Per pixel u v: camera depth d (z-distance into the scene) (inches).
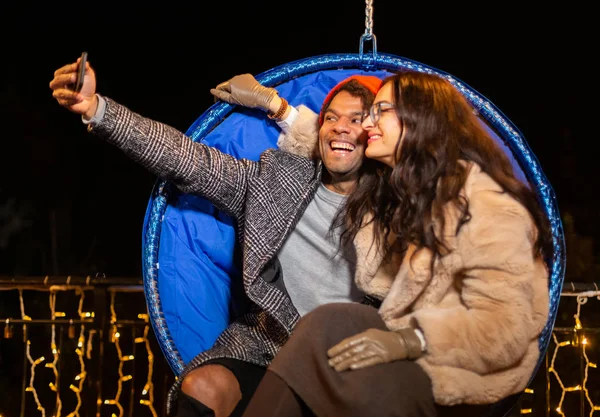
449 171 71.9
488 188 71.4
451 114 74.5
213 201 89.7
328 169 87.7
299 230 89.4
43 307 181.2
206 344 93.4
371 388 65.3
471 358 67.1
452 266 69.8
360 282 83.2
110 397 161.9
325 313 69.5
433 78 76.9
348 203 86.2
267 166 90.7
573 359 162.6
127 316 166.2
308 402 66.1
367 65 99.9
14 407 163.9
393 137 76.2
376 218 84.6
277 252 89.0
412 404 66.8
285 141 93.9
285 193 89.0
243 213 91.1
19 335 171.5
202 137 98.3
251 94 96.0
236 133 98.0
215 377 79.6
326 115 89.1
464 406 69.9
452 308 69.1
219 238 95.3
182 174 86.7
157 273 94.3
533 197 74.6
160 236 95.0
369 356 66.2
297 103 99.2
